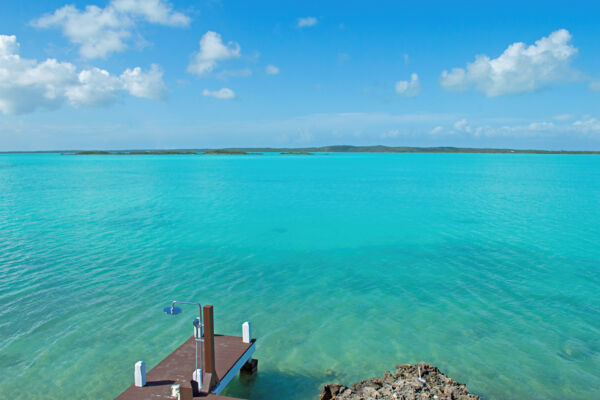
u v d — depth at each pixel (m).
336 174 107.25
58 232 33.22
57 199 54.00
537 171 121.56
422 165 160.50
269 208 46.91
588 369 13.42
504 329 16.20
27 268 23.44
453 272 23.30
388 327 16.41
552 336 15.62
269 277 22.38
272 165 156.75
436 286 21.00
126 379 12.80
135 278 22.00
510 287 20.83
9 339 15.10
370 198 56.47
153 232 33.47
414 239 31.48
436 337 15.57
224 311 17.89
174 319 17.00
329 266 24.45
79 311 17.64
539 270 23.64
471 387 12.41
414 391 10.82
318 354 14.41
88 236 31.80
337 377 13.02
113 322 16.67
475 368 13.47
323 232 33.94
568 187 72.75
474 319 17.12
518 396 12.01
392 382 11.73
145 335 15.63
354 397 11.03
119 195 58.75
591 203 51.66
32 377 12.82
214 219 39.69
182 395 10.08
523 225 37.25
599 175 103.69
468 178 94.06
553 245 29.55
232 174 105.69
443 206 49.12
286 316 17.44
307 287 20.88
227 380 11.55
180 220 39.00
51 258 25.53
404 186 74.50
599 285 21.11
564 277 22.34
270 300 19.17
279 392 12.25
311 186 74.12
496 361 13.88
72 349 14.52
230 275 22.69
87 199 54.16
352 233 33.59
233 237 31.89
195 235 32.41
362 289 20.61
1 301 18.58
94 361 13.78
